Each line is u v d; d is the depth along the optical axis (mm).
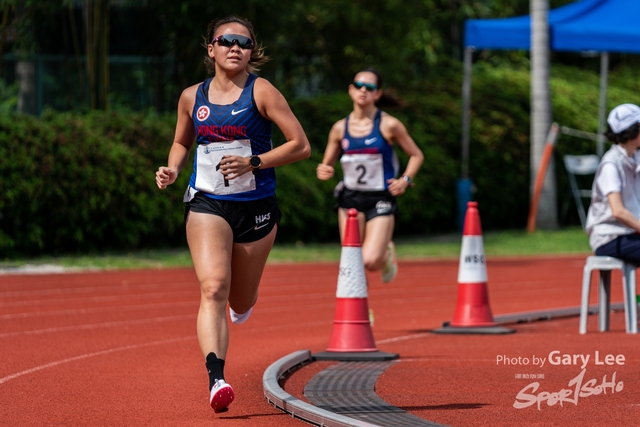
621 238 20219
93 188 40844
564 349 18156
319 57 60062
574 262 41969
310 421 12234
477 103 58562
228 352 18828
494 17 76812
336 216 49094
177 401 13859
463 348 18703
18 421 12500
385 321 24031
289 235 48094
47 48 57500
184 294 29516
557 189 60188
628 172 20156
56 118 41250
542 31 51844
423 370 16203
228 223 12664
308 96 63281
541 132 53938
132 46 59188
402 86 59844
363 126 21234
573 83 69188
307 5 54906
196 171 12789
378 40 59188
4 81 55062
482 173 56281
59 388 14875
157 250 43688
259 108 12570
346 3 56531
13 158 38844
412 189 52094
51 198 39906
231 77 12711
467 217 21562
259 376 16047
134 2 50875
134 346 19531
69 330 21906
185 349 19141
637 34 50219
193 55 51125
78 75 56344
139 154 43156
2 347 19266
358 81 21016
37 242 40312
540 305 27484
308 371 16406
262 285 32531
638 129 19719
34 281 32844
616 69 82688
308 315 25172
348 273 17844
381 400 13609
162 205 43000
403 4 60000
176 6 49344
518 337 20109
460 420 12281
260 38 51062
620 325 22172
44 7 48500
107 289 30703
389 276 21984
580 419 12258
